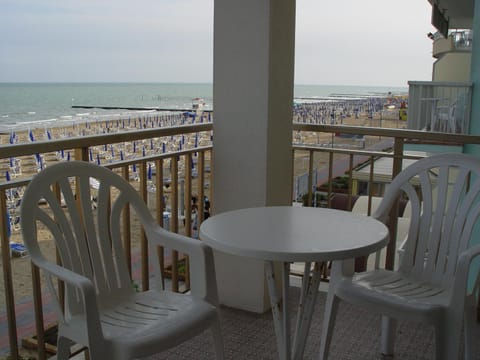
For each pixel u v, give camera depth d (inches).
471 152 224.7
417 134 105.7
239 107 103.7
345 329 102.8
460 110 273.4
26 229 64.6
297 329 72.5
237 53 101.7
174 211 107.0
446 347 67.4
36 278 78.0
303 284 71.7
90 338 58.4
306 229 68.1
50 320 98.7
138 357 58.1
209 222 71.6
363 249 59.9
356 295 73.4
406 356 92.5
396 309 69.5
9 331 75.0
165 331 61.1
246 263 108.7
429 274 83.0
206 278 72.2
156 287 79.9
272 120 102.7
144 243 98.9
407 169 89.0
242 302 111.1
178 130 102.6
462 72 410.3
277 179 107.7
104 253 76.1
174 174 105.4
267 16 97.0
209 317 66.9
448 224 82.7
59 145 76.0
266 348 95.0
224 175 108.2
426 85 281.1
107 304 73.2
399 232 158.6
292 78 108.1
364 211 161.3
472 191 81.4
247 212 78.3
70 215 72.2
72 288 68.1
